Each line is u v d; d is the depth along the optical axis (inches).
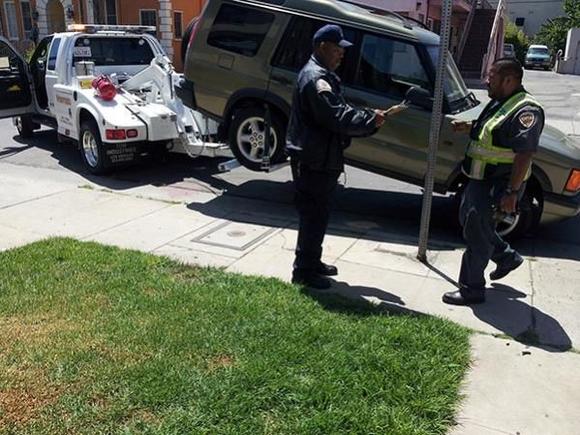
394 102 225.8
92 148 303.6
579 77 1235.2
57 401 109.9
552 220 219.9
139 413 107.5
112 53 344.2
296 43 236.5
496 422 112.3
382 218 251.4
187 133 293.6
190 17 1093.1
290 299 158.4
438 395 117.4
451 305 164.1
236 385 116.0
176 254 196.2
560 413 116.0
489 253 159.8
